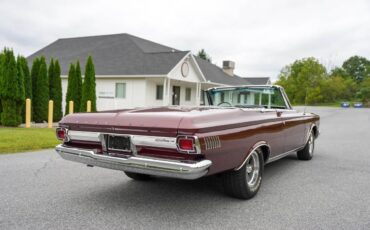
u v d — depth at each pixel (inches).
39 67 564.7
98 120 144.6
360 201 159.9
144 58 811.4
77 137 153.0
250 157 160.1
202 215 138.9
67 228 122.9
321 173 222.7
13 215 135.6
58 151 158.6
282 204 154.6
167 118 125.6
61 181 191.0
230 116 143.6
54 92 596.1
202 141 119.3
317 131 284.4
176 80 812.6
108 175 207.5
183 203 155.0
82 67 832.9
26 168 221.8
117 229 122.6
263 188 182.7
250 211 144.3
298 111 242.5
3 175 201.5
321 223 130.8
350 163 260.2
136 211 143.3
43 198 159.0
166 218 135.1
